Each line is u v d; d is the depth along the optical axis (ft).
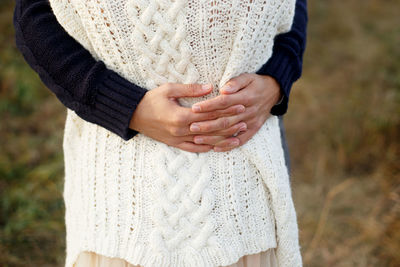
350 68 13.29
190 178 3.67
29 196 8.96
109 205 3.77
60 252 7.84
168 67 3.59
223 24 3.49
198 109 3.52
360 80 12.55
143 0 3.39
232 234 3.73
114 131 3.70
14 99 11.71
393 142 10.27
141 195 3.70
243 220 3.79
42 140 10.66
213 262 3.67
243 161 3.82
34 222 8.36
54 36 3.68
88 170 3.90
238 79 3.68
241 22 3.51
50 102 11.97
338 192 9.37
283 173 3.94
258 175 3.89
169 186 3.66
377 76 12.57
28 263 7.61
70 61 3.63
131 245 3.65
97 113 3.69
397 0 17.24
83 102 3.66
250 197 3.84
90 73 3.60
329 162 10.07
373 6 16.72
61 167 9.82
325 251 8.00
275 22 3.73
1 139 10.55
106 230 3.75
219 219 3.71
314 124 11.19
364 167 10.00
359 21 15.84
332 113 11.34
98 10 3.43
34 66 3.75
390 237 8.17
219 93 3.78
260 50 3.76
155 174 3.68
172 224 3.66
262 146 3.89
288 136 10.90
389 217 8.52
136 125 3.67
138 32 3.47
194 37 3.49
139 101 3.60
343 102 11.56
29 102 11.73
